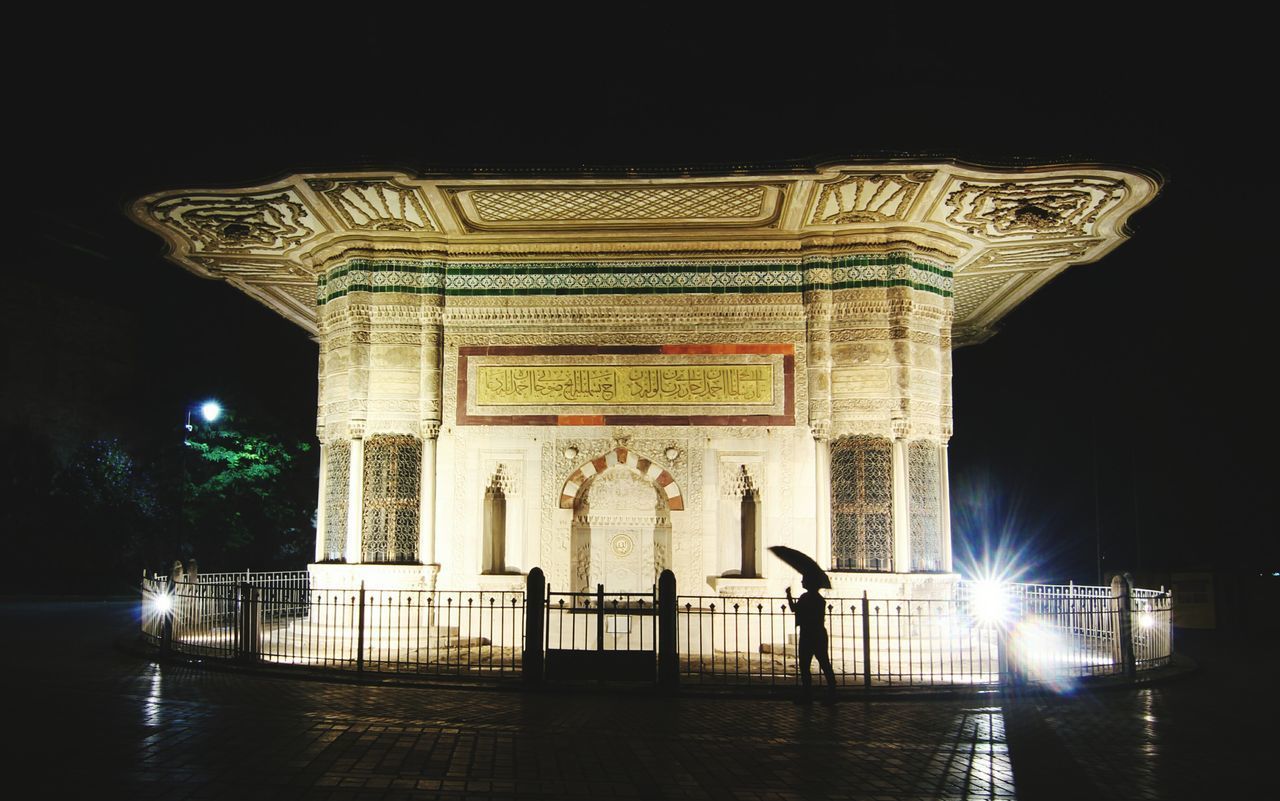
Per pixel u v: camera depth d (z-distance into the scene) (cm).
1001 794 658
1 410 3091
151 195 1205
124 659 1228
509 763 713
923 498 1336
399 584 1338
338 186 1180
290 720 845
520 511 1389
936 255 1385
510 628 1366
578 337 1403
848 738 817
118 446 3114
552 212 1295
